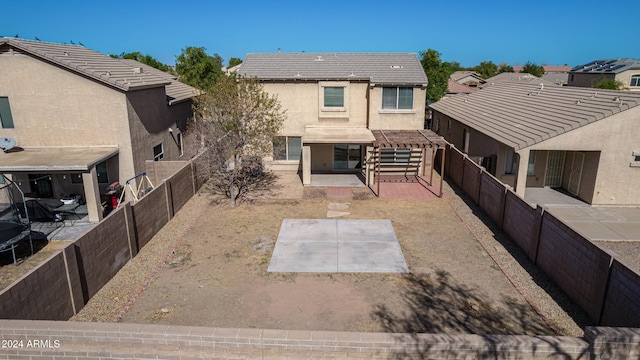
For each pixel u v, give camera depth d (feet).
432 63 126.93
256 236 51.13
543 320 33.88
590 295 33.86
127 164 64.03
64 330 23.76
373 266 43.50
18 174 63.26
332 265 43.73
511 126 64.90
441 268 43.04
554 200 62.39
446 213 59.00
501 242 49.24
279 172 80.43
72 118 62.28
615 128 55.93
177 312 35.45
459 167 71.31
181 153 87.20
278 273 42.11
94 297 37.78
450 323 33.63
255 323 34.01
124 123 62.49
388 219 56.65
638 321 28.22
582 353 22.57
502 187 52.01
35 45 62.23
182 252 46.85
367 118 77.41
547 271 40.93
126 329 23.63
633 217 55.42
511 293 38.17
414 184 73.46
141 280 40.81
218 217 57.57
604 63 207.00
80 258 35.73
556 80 240.53
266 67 79.25
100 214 58.08
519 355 22.70
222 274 41.93
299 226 54.19
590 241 33.88
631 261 43.37
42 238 51.93
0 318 26.91
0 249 44.37
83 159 57.36
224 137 61.93
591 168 59.26
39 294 30.53
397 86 74.43
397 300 37.14
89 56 70.54
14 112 61.87
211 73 128.16
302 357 23.11
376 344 22.65
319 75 76.13
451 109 94.32
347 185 72.13
